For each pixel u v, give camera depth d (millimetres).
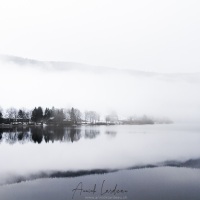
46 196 25391
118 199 24750
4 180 31031
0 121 114562
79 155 48875
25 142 63500
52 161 43156
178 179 32062
